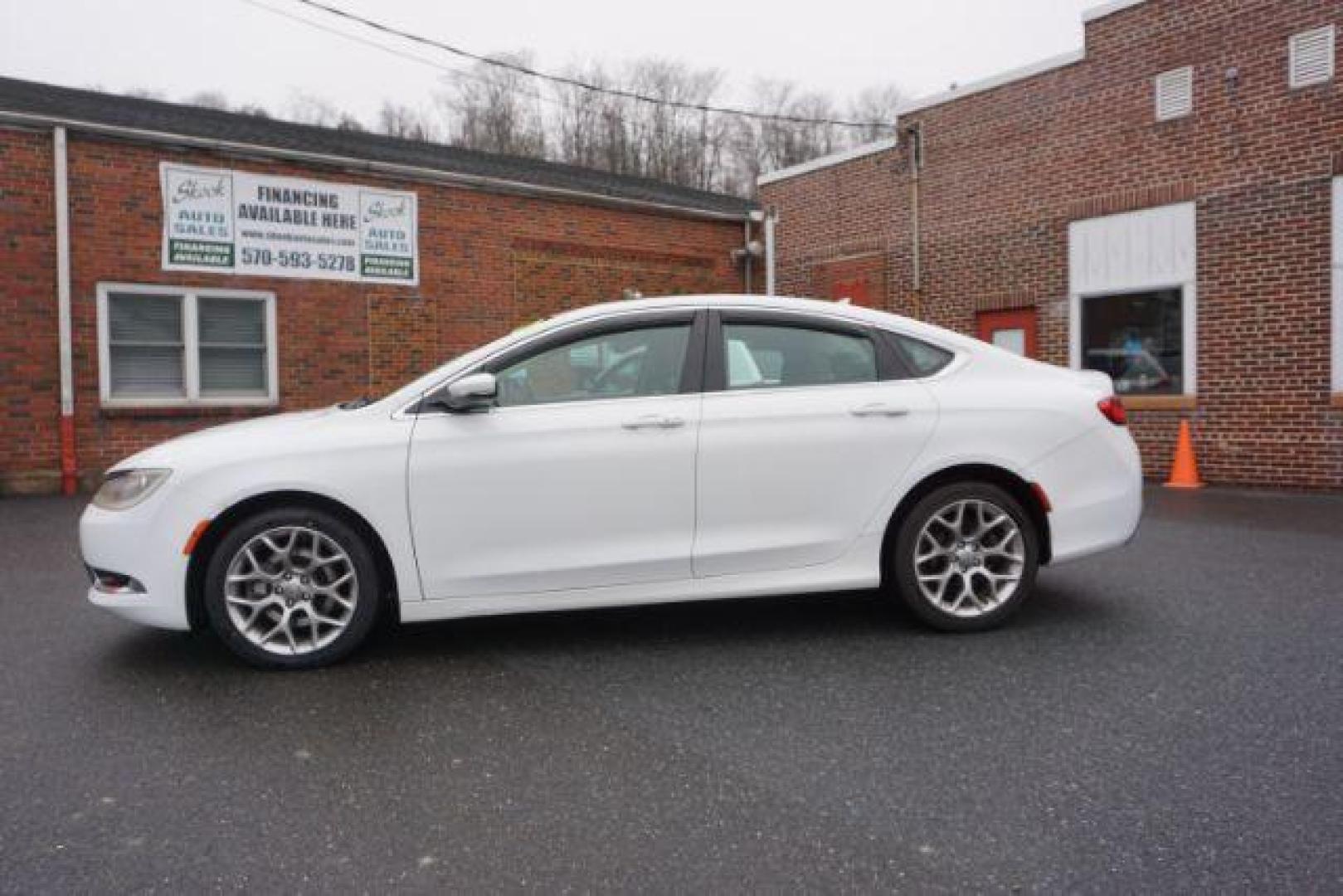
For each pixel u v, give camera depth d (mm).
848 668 3939
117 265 10695
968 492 4383
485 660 4105
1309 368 9664
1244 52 10055
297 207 11812
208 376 11391
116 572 3900
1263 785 2789
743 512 4242
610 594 4164
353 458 3967
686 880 2316
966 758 3014
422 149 15625
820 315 4492
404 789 2838
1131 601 4988
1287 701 3473
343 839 2539
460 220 13133
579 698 3627
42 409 10336
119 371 10867
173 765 3021
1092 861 2379
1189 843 2459
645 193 16172
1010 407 4434
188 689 3754
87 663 4109
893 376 4465
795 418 4285
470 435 4062
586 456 4113
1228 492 9695
